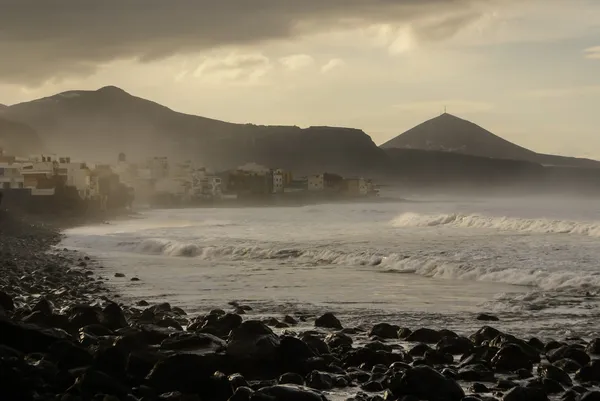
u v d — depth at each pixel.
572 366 14.01
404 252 41.56
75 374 11.41
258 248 45.53
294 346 13.37
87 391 10.55
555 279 29.94
